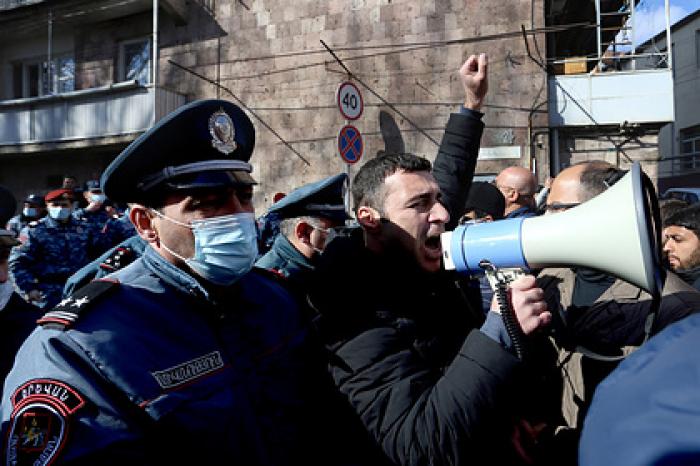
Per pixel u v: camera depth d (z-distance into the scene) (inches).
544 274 70.9
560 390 63.5
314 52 421.1
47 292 197.9
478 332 48.0
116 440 39.0
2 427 38.7
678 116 804.0
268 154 434.0
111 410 39.7
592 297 61.8
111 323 42.9
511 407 47.4
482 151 383.6
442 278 60.0
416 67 399.2
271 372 50.8
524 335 46.0
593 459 22.9
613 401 23.5
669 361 22.8
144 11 476.1
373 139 406.9
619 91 372.5
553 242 44.7
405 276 57.9
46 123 481.1
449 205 76.1
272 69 433.4
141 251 94.5
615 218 41.2
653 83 368.8
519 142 378.6
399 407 48.9
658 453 20.8
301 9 424.5
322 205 103.3
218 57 449.1
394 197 58.2
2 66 548.7
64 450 37.3
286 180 429.4
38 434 37.5
